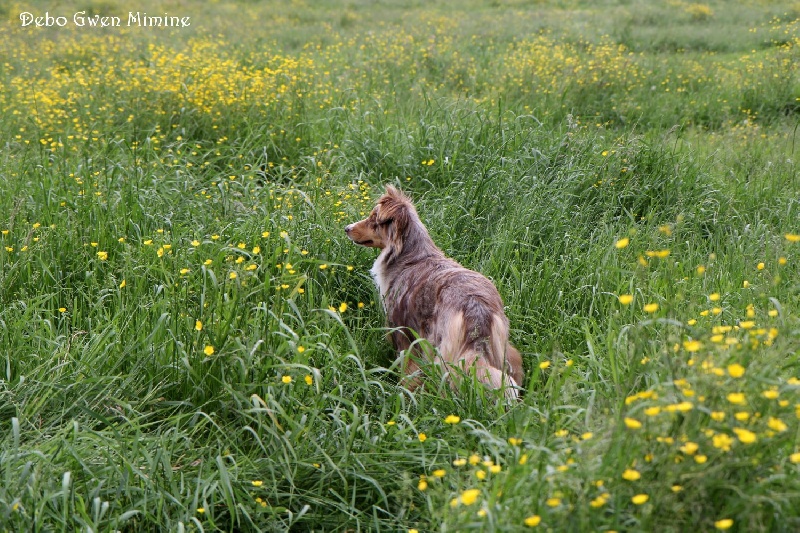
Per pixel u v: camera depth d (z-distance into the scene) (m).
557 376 3.40
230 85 8.00
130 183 5.54
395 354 4.43
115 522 2.75
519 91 9.59
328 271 4.81
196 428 3.27
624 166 6.41
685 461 2.31
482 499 2.61
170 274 4.23
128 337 3.77
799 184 6.73
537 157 6.49
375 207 4.59
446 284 4.04
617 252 5.11
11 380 3.57
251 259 4.31
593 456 2.49
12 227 4.76
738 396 2.31
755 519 2.25
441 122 7.43
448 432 3.33
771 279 4.35
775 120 9.30
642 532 2.22
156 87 7.93
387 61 11.35
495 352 3.75
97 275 4.63
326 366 3.53
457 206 5.67
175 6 19.50
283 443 3.15
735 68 11.38
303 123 7.39
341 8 20.36
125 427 3.33
